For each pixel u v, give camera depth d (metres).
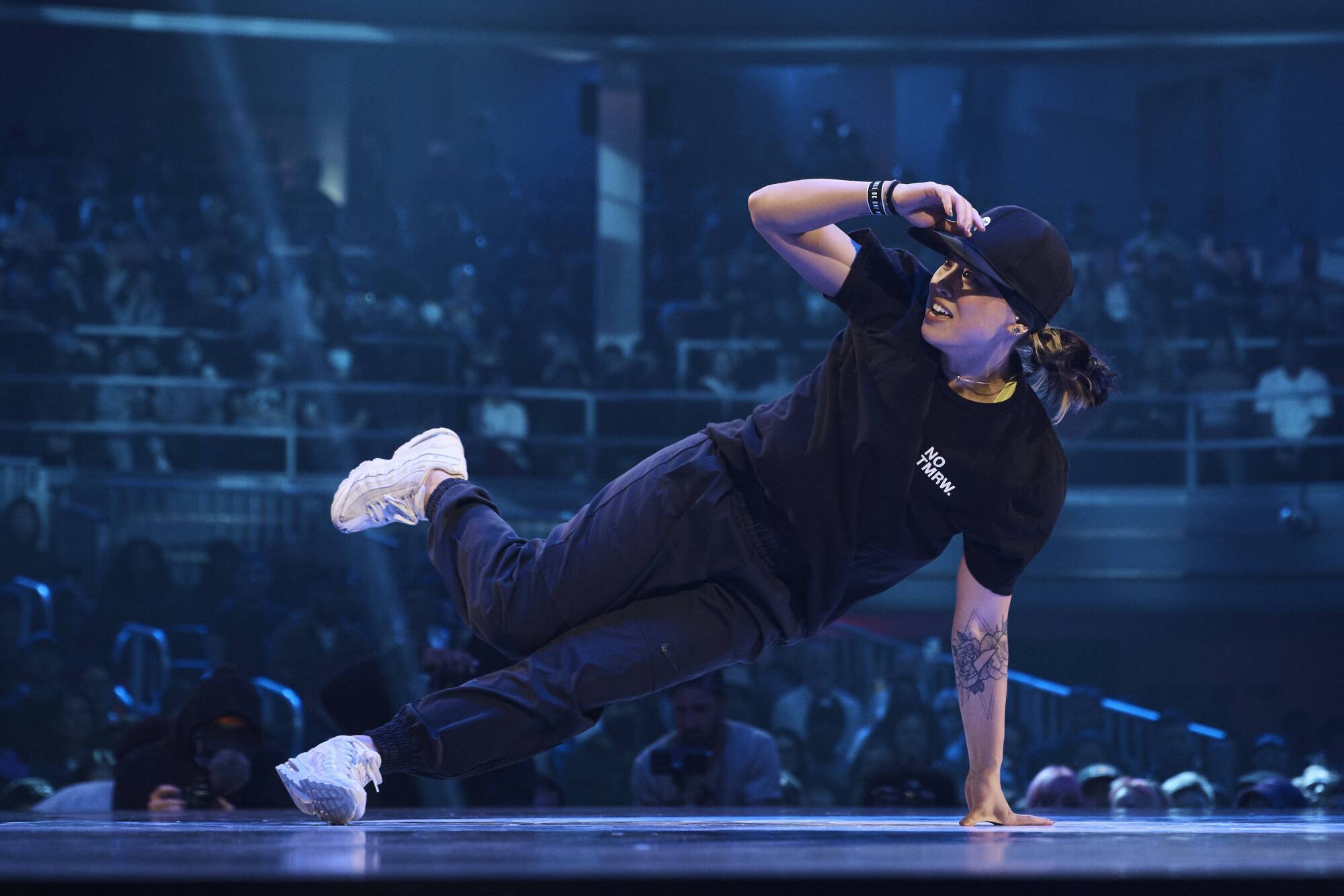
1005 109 39.12
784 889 2.22
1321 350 30.97
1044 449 5.10
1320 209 36.44
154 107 38.16
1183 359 31.38
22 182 34.12
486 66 40.34
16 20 30.34
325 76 39.31
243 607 24.03
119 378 28.91
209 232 33.69
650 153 37.03
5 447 27.70
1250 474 28.80
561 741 4.98
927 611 28.12
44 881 2.13
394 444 29.33
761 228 5.00
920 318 4.91
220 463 28.38
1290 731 24.56
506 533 5.26
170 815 7.11
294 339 30.62
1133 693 28.84
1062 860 2.64
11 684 22.34
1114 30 30.89
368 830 4.43
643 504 5.00
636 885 2.23
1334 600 27.77
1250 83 37.44
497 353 32.22
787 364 31.59
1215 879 2.24
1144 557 28.61
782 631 5.22
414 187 37.59
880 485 4.97
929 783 11.95
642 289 33.75
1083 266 32.78
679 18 31.14
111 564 26.16
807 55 32.06
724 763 11.73
